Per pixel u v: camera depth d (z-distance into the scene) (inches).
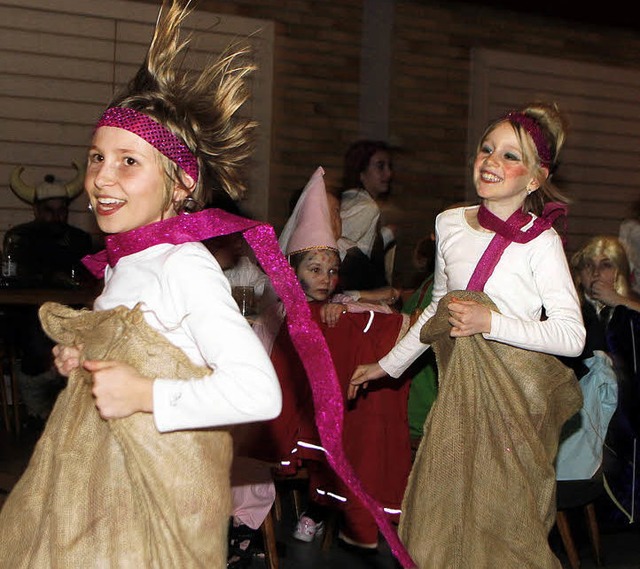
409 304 164.4
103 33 298.0
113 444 72.1
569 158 357.7
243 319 71.9
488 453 111.4
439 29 335.9
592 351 156.4
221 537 74.0
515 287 113.6
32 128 293.3
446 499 112.7
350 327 144.2
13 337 248.5
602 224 362.3
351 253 187.6
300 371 139.9
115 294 74.7
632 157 364.5
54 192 266.8
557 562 111.4
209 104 81.7
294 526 177.8
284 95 316.5
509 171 114.8
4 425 257.0
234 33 307.1
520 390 111.9
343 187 235.0
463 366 112.9
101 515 71.3
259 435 139.6
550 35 352.2
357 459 144.7
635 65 364.8
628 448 162.7
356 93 327.0
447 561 112.3
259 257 79.4
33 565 71.7
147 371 71.6
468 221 118.3
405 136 333.4
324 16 319.9
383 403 145.1
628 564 161.6
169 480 71.4
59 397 76.1
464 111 341.7
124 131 76.2
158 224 76.0
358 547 152.3
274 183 316.2
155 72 81.0
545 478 112.0
